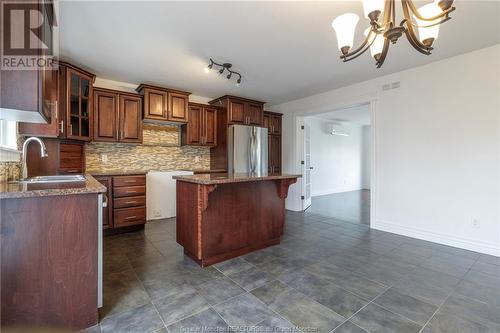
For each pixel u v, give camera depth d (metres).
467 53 2.86
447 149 3.03
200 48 2.73
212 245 2.43
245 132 4.62
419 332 1.48
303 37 2.48
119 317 1.61
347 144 8.18
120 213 3.42
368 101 3.81
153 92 3.97
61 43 2.60
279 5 1.97
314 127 7.17
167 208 4.24
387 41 1.54
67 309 1.45
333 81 3.86
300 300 1.82
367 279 2.15
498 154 2.68
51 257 1.41
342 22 1.58
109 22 2.20
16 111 1.30
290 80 3.81
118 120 3.69
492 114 2.71
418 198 3.29
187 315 1.63
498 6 1.98
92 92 3.38
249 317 1.62
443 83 3.04
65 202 1.44
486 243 2.76
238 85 4.05
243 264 2.44
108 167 3.98
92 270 1.52
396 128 3.49
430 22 1.47
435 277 2.19
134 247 2.90
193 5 1.97
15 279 1.32
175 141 4.68
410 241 3.16
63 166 3.14
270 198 2.96
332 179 7.70
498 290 1.98
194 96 4.78
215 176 2.65
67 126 2.98
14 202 1.31
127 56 2.94
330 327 1.52
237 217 2.64
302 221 4.19
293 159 5.17
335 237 3.32
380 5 1.34
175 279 2.12
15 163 2.14
